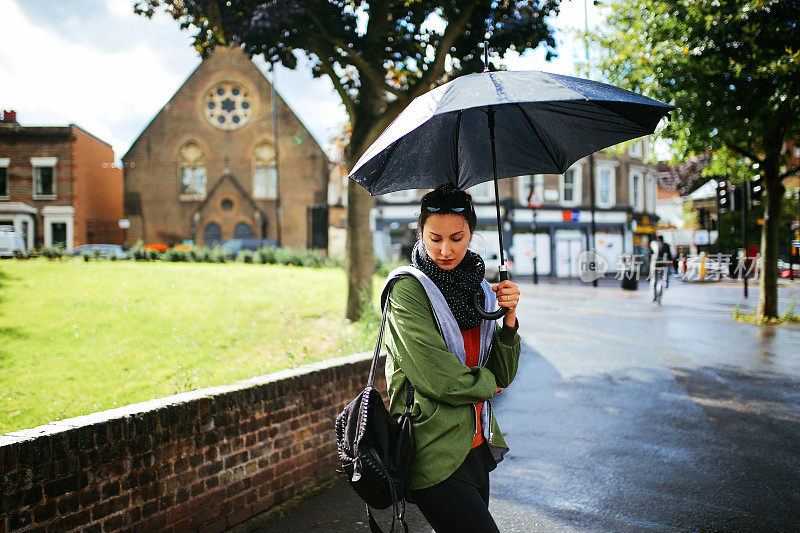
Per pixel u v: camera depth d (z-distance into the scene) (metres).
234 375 5.77
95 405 4.65
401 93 8.54
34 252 17.73
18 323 7.25
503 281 2.00
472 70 8.30
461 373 1.78
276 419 3.76
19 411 4.49
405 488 1.78
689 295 18.45
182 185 37.47
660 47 9.58
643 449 4.74
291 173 37.44
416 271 1.87
